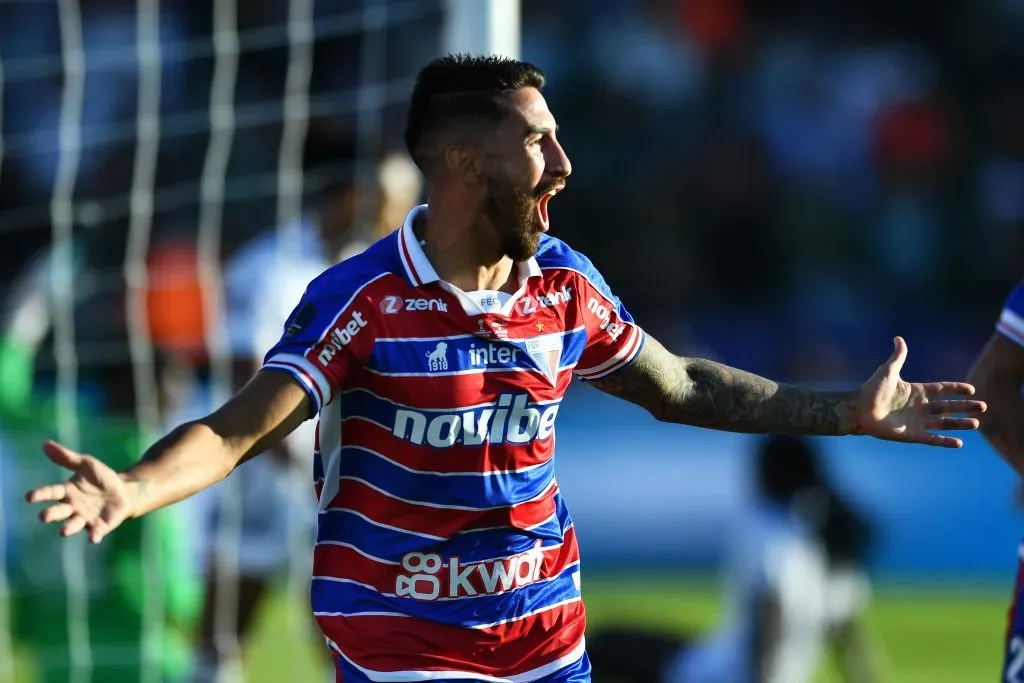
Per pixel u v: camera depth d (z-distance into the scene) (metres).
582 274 10.66
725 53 52.59
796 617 21.11
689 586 34.59
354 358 9.95
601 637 23.27
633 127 51.19
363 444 10.16
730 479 36.59
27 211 45.22
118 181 45.16
